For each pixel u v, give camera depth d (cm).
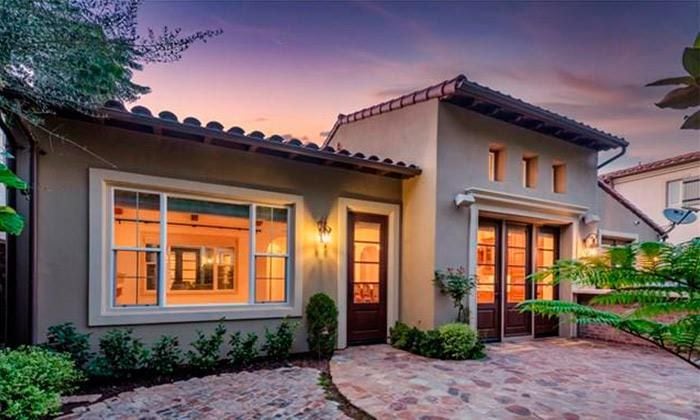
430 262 743
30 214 500
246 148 633
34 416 373
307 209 704
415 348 694
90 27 376
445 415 424
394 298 788
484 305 831
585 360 673
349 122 965
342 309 727
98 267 540
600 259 211
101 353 522
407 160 804
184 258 663
